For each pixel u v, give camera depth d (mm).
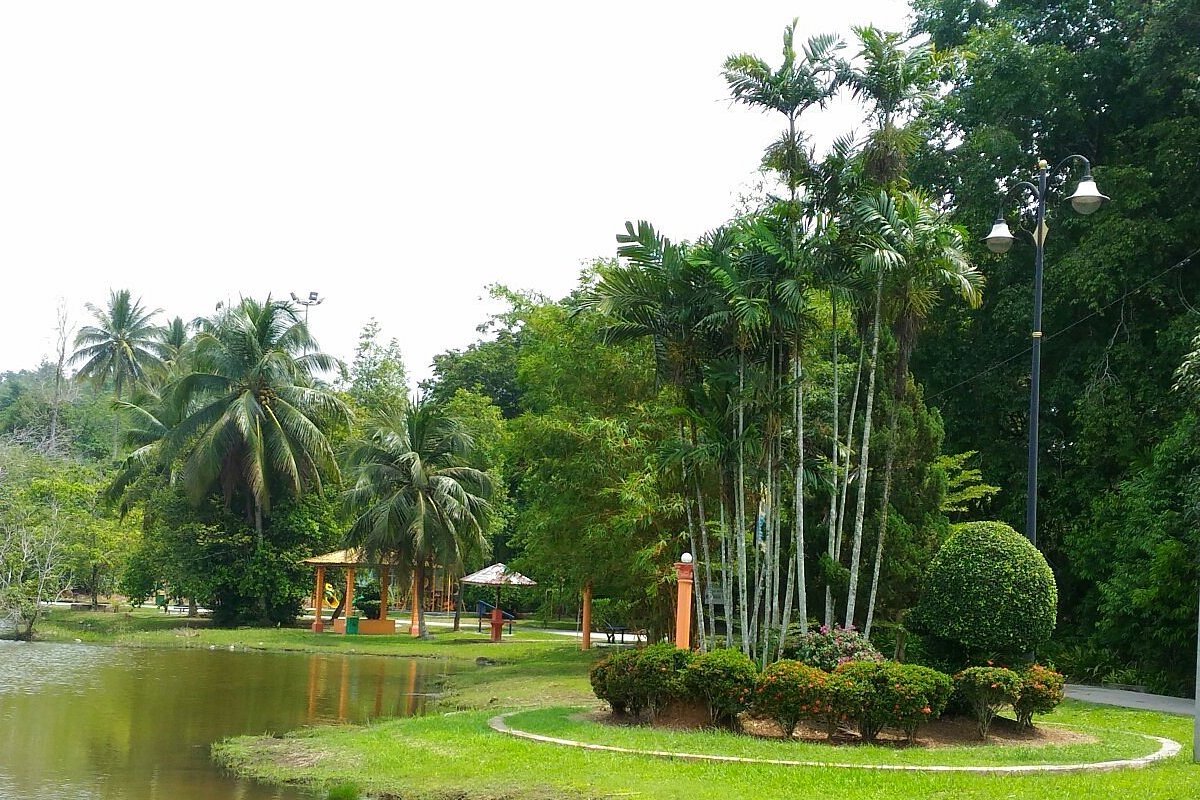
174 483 42250
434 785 10789
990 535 14250
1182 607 20203
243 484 42906
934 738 12859
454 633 41875
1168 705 18109
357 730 15148
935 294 16109
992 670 12922
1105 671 22859
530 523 27812
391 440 38438
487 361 59031
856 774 10297
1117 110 26656
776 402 15180
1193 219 23734
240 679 24391
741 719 13719
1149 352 24203
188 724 16906
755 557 16422
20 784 11875
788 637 16062
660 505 20594
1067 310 25266
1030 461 16031
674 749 11773
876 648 16453
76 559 43312
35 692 20891
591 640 36250
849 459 16266
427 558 39375
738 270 15305
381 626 41031
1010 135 25438
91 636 37125
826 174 16203
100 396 80688
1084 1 26953
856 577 15094
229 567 41875
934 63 16281
